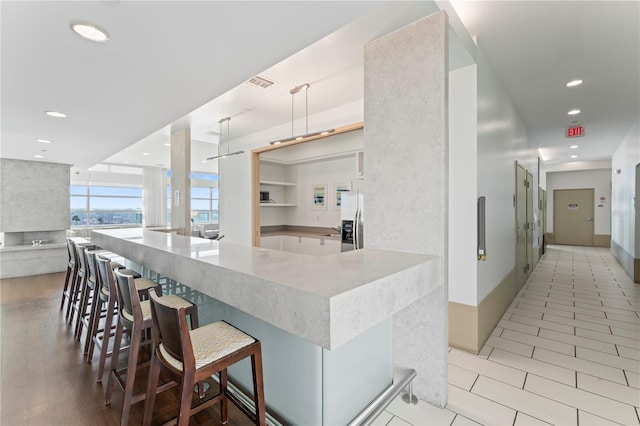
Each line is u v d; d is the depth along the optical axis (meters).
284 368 1.77
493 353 2.77
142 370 2.49
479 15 2.33
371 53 2.30
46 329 3.37
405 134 2.10
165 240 2.88
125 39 1.76
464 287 2.80
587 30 2.51
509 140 3.97
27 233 6.49
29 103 2.77
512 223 4.23
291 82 3.37
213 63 2.09
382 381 2.08
